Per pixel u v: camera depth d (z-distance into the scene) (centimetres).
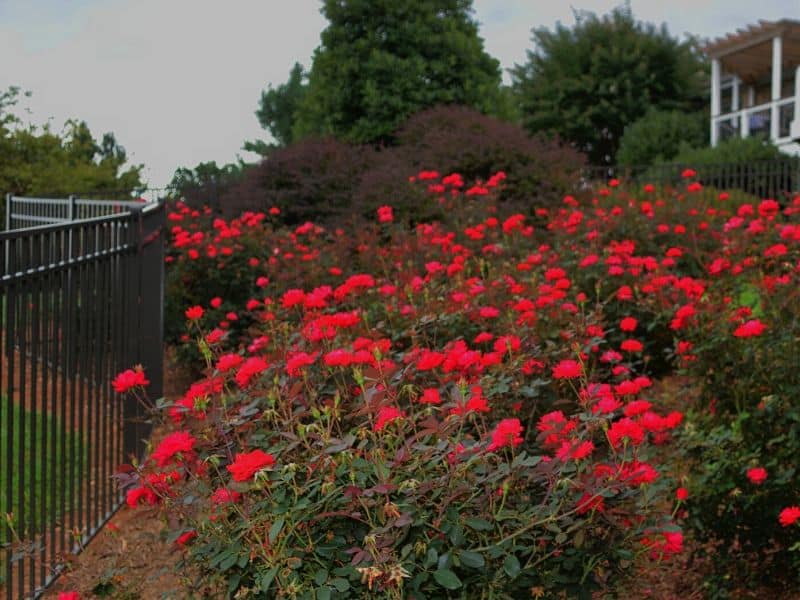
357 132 1730
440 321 406
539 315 420
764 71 3012
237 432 242
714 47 2616
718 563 364
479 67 1817
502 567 212
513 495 237
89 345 437
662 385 535
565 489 219
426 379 311
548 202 986
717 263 473
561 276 451
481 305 461
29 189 1656
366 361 253
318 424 239
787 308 378
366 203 959
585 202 1010
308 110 1875
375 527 206
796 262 489
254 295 731
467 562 200
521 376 302
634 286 560
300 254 735
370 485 216
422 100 1719
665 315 503
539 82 3344
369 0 1752
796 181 1623
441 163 1084
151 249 578
